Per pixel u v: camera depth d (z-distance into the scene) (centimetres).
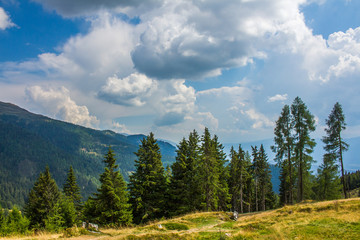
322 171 5194
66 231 1770
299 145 3669
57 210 4406
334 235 1412
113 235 1811
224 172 4741
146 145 3794
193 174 3819
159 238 1581
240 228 2038
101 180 3375
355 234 1374
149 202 3578
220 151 4956
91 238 1661
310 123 3616
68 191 5578
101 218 3222
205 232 1830
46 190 4400
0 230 3959
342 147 3719
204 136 3991
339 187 5306
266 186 5447
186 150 3916
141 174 3659
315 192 5562
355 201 2333
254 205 6053
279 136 3894
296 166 3891
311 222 1795
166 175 3947
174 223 2255
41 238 1639
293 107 3756
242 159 4716
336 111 3769
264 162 5128
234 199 5094
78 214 5316
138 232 1942
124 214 3256
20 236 1795
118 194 3388
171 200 3753
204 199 3916
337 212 2030
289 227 1734
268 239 1501
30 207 4306
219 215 2759
